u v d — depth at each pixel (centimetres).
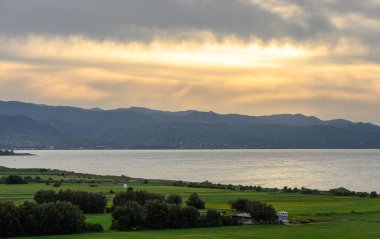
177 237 9219
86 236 9338
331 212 13250
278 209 13812
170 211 10688
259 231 10175
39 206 9756
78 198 12731
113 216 10519
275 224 11300
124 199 13050
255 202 12056
